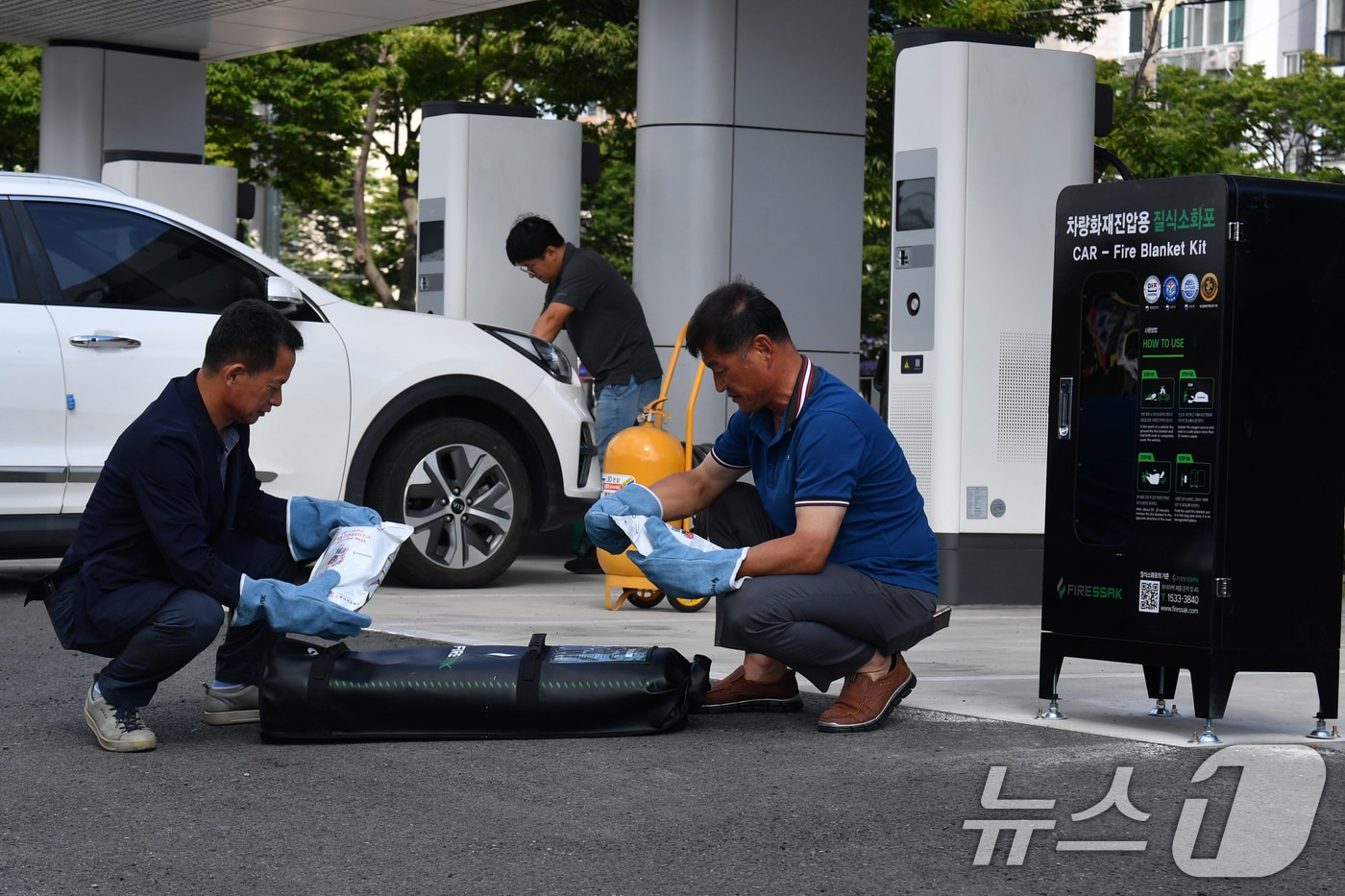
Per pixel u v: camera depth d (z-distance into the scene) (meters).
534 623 6.37
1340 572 4.05
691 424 6.83
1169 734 4.16
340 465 7.39
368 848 3.15
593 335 8.21
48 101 14.98
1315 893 2.87
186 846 3.17
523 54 24.88
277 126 27.64
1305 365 3.99
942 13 22.31
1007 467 7.63
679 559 4.14
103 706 4.03
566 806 3.46
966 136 7.52
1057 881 2.93
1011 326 7.62
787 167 10.02
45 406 6.72
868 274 30.91
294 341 4.05
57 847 3.17
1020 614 7.32
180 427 3.94
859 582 4.18
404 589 7.73
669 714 4.16
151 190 13.48
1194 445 3.97
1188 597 3.99
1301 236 3.97
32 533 6.74
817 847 3.15
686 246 9.80
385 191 41.00
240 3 13.08
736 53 9.80
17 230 6.83
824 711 4.55
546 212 10.45
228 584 3.95
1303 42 58.38
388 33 28.69
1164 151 19.03
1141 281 4.07
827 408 4.16
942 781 3.65
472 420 7.86
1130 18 60.88
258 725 4.35
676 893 2.87
